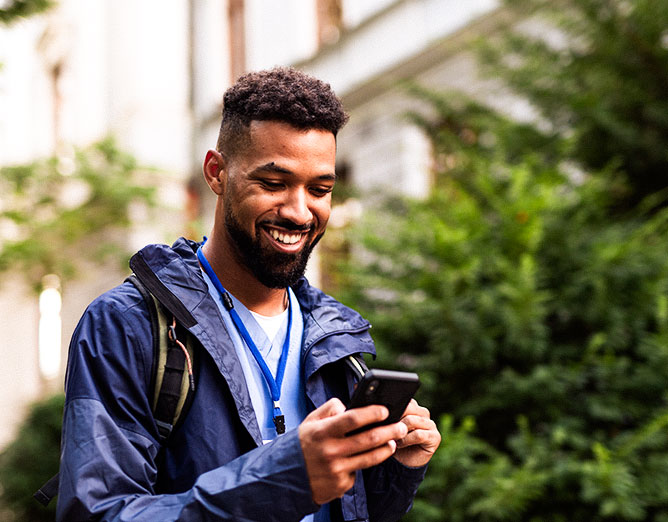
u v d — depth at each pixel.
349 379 1.64
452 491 3.81
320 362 1.60
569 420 3.96
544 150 5.20
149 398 1.42
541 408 4.07
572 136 4.86
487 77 5.70
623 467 3.56
